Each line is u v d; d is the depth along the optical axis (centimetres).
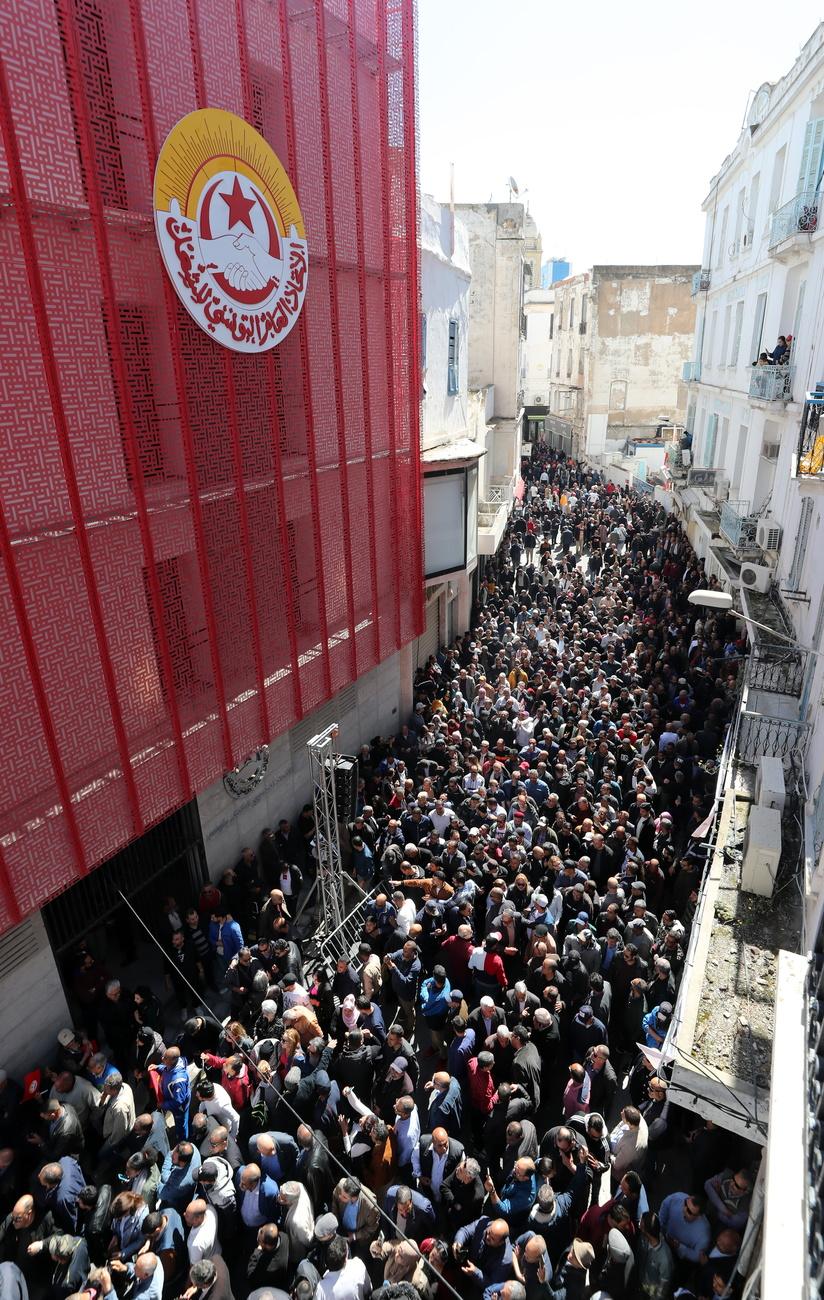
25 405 619
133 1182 612
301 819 1120
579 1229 600
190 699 843
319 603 1064
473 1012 754
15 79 576
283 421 952
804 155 1394
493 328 3002
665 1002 732
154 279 721
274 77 862
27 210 595
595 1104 696
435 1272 534
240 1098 699
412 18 1128
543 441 5966
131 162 684
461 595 2014
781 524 1563
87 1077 726
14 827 652
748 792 1006
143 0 664
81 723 704
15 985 729
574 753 1239
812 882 720
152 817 798
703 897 823
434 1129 627
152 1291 529
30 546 636
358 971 830
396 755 1318
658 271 4169
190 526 806
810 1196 331
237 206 799
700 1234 570
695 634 1748
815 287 1357
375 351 1141
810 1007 424
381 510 1219
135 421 722
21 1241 584
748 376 1900
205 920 923
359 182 1043
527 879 926
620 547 2934
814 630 1174
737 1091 605
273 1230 553
